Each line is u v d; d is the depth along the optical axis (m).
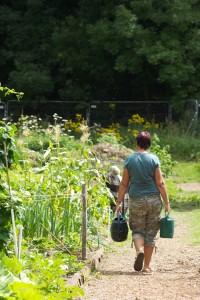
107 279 10.27
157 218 10.90
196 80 39.75
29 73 41.03
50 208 12.23
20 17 44.00
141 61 39.59
